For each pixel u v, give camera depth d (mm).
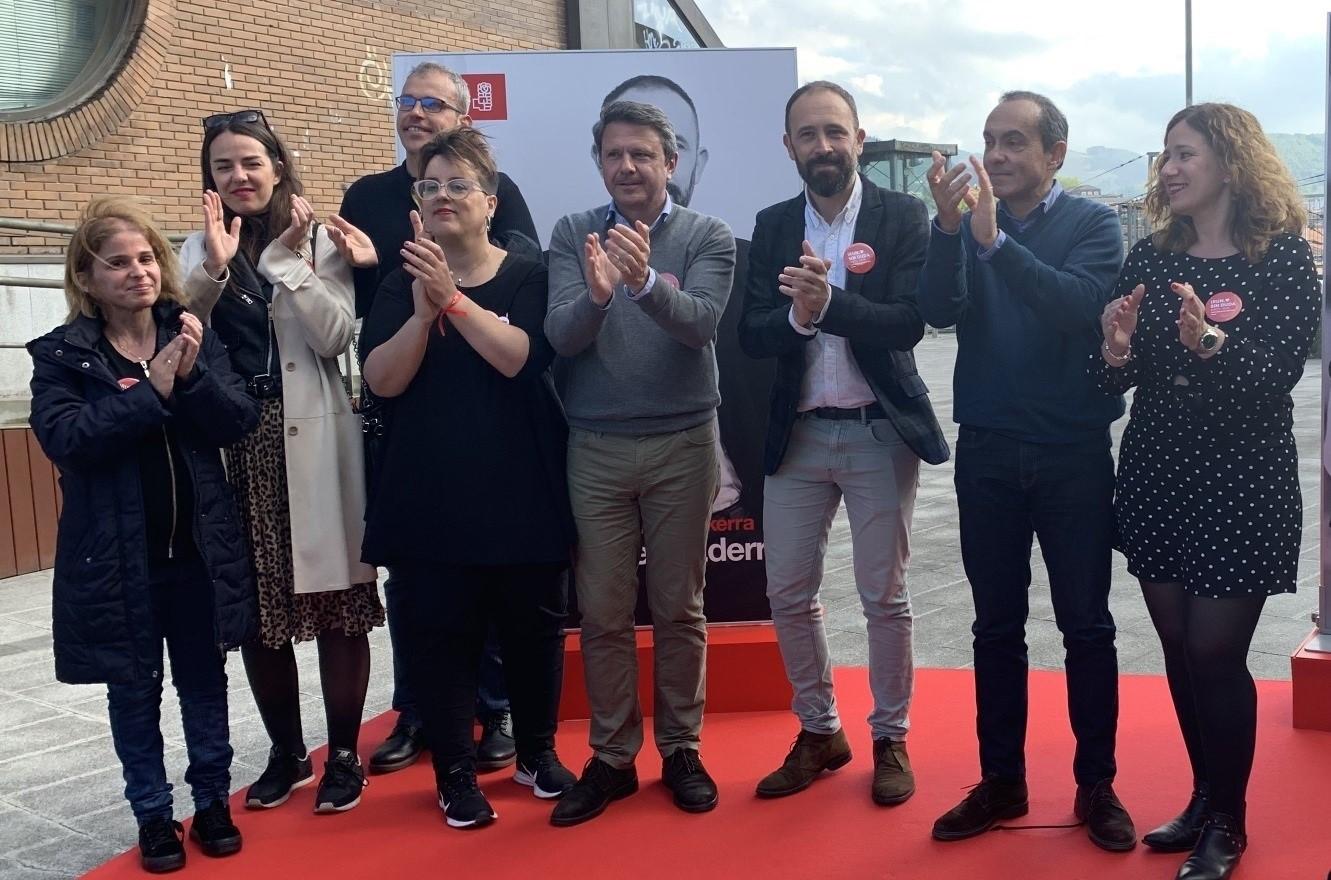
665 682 3129
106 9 8945
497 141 3768
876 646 3086
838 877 2633
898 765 3068
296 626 3137
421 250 2746
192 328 2695
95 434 2623
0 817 3312
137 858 2904
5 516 6734
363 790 3293
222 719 2967
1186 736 2729
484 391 2943
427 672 3023
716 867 2715
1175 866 2607
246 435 2912
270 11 9734
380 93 10648
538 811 3096
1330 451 3400
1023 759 2881
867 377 2939
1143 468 2609
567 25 12164
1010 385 2725
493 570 3025
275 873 2795
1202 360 2447
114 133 8727
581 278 2998
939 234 2662
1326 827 2748
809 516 3100
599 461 2990
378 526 2975
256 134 3100
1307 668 3344
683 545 3039
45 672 4816
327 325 3047
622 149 2902
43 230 7520
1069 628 2777
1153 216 2641
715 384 3102
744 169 3771
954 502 8438
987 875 2605
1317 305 2467
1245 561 2467
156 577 2828
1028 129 2705
